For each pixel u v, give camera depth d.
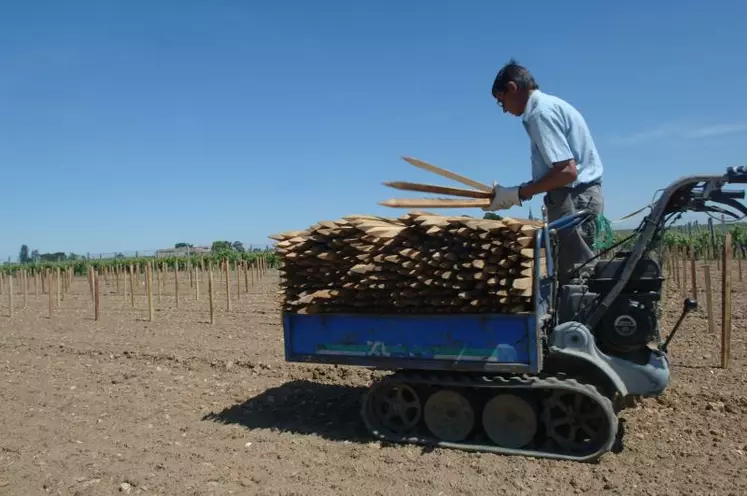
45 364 9.68
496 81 5.59
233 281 28.45
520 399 5.16
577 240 5.42
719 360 8.45
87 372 9.00
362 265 5.42
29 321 15.40
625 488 4.48
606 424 4.95
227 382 8.23
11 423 6.52
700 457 5.05
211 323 13.65
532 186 5.27
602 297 5.19
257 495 4.57
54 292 24.89
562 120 5.26
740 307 13.02
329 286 5.67
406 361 5.41
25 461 5.35
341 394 7.49
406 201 5.50
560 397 5.15
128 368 9.24
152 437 6.02
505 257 4.93
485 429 5.33
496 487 4.58
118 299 20.83
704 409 6.26
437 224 5.11
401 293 5.27
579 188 5.39
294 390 7.70
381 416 5.79
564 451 5.10
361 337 5.61
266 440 5.84
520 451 5.13
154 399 7.46
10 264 47.69
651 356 5.15
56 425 6.43
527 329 4.92
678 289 16.17
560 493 4.46
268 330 12.52
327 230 5.63
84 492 4.69
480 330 5.11
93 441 5.91
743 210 4.76
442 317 5.23
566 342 5.10
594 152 5.43
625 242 5.31
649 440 5.45
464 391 5.39
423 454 5.27
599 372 5.20
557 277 5.50
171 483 4.82
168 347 10.78
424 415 5.55
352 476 4.91
